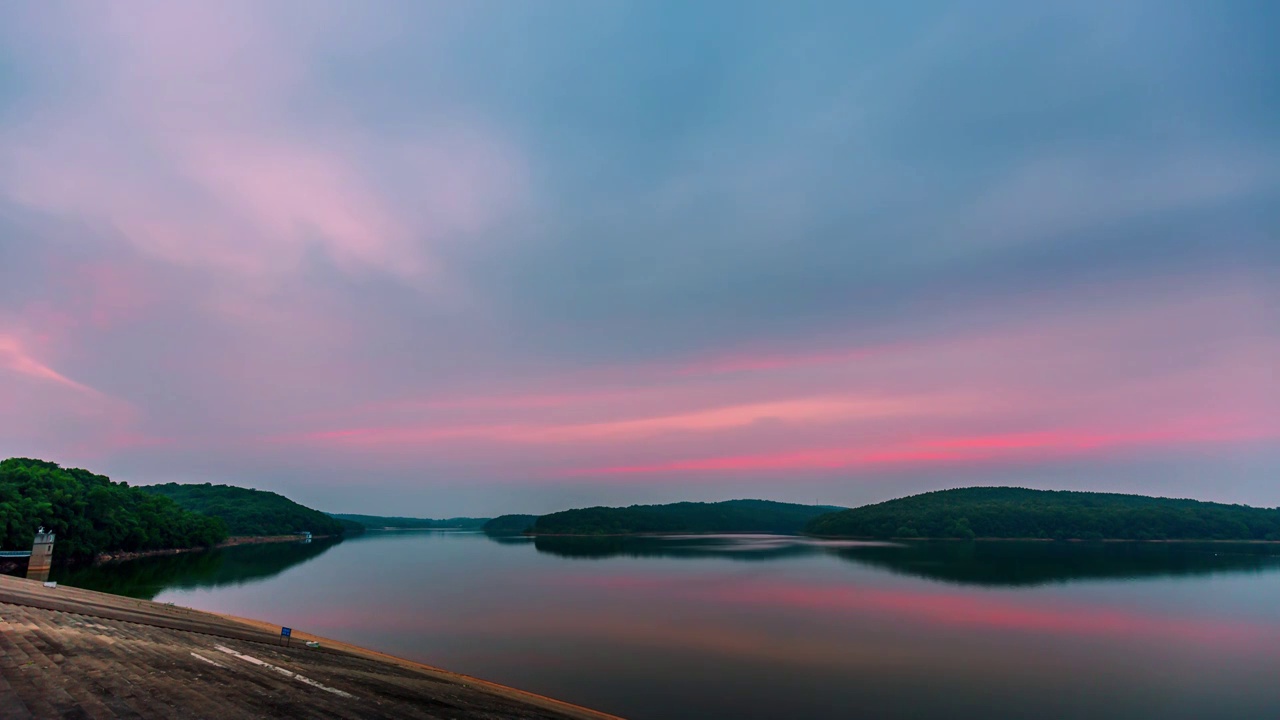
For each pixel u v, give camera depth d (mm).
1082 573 102062
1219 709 35094
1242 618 61188
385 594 73750
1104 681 39500
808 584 87062
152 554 118438
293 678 17812
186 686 14070
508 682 36375
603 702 33312
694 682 37344
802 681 37969
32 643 16391
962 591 79750
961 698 35656
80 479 124500
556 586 84250
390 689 19703
